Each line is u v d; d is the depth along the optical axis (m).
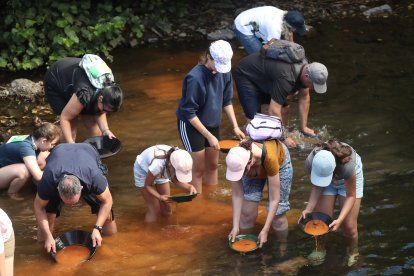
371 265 6.22
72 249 6.48
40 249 6.64
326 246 6.52
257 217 7.07
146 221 7.13
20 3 11.09
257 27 8.89
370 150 8.32
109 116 9.52
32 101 9.97
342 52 11.39
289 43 7.68
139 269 6.30
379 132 8.77
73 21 11.20
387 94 9.84
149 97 10.11
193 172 7.44
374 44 11.66
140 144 8.73
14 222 7.13
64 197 5.87
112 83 7.46
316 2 13.61
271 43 7.86
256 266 6.27
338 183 6.37
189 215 7.23
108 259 6.46
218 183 7.84
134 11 12.55
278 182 6.34
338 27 12.51
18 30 10.79
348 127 8.92
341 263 6.27
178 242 6.74
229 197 7.56
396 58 11.05
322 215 6.31
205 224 7.06
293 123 9.10
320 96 9.90
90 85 7.43
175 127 9.18
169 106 9.80
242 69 8.02
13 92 10.05
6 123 9.31
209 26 12.61
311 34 12.12
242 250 6.30
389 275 6.07
